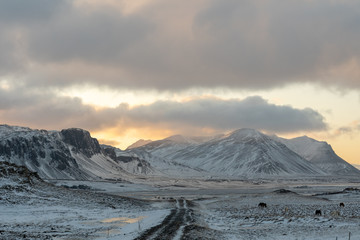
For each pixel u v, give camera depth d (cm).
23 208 8169
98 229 5903
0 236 4491
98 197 11112
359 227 5681
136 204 11262
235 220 7381
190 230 5362
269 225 6381
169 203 12400
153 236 4841
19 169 10619
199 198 16250
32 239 4503
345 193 17662
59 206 8956
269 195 15275
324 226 5950
